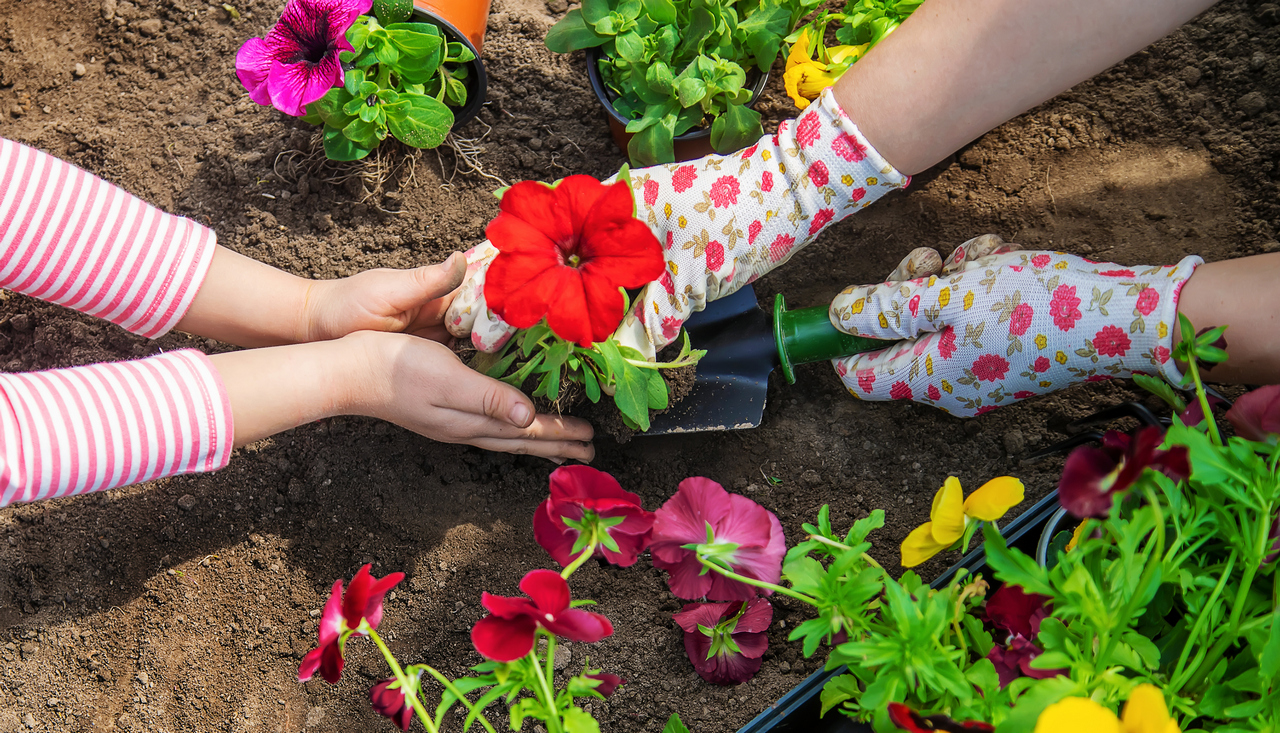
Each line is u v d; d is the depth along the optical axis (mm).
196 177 2018
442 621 1665
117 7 2191
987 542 898
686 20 1722
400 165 1947
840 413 1792
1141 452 844
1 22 2203
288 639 1688
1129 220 1831
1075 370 1415
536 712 940
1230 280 1270
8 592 1740
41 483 1219
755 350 1679
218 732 1641
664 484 1764
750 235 1474
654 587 1664
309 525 1744
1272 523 945
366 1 1620
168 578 1729
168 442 1279
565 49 1713
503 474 1756
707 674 1526
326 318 1539
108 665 1695
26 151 1377
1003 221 1882
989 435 1728
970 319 1453
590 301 1134
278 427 1414
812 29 1785
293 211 1964
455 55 1771
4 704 1683
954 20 1274
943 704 958
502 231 1120
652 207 1473
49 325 1920
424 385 1426
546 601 961
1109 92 1934
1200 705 910
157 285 1439
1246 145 1826
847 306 1624
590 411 1621
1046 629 901
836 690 1100
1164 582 981
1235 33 1901
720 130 1699
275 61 1653
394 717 974
